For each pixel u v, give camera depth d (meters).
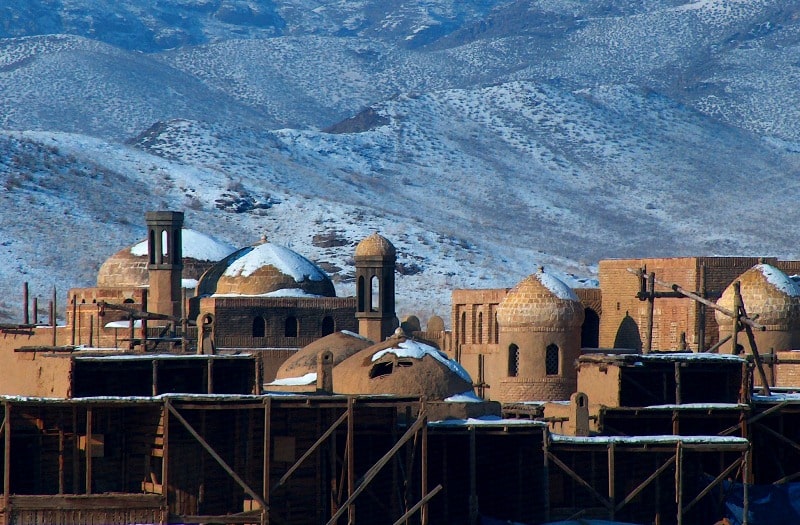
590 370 174.12
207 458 139.00
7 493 130.00
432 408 158.75
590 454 159.75
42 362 143.25
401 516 147.88
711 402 170.00
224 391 144.50
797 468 173.62
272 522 139.75
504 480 157.12
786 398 173.00
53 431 138.00
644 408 163.50
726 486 165.62
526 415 175.38
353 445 142.62
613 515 155.25
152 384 141.00
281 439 141.88
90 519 131.75
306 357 185.75
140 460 140.38
